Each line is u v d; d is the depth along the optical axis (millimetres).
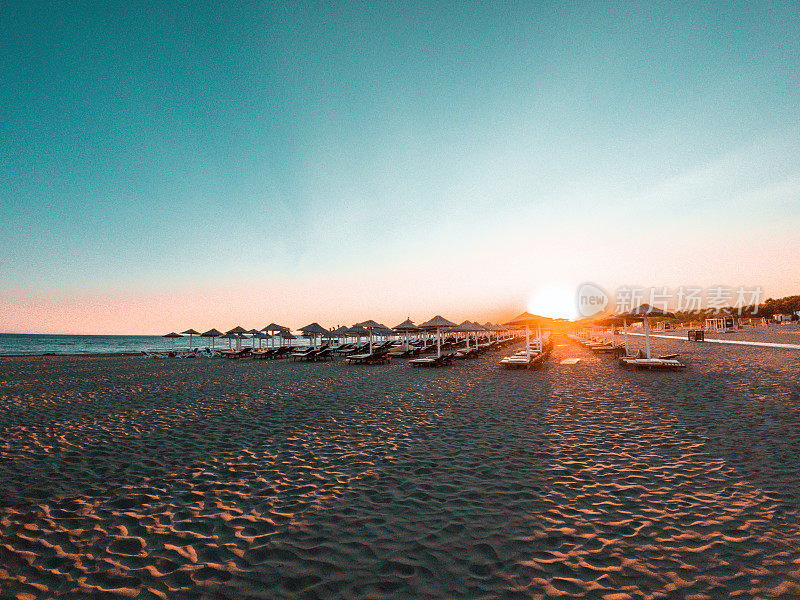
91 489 4547
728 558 2984
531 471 4875
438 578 2826
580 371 14547
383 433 6789
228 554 3188
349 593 2680
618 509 3822
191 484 4672
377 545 3281
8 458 5668
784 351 18531
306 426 7363
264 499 4234
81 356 33562
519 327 17156
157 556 3176
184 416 8336
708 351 19953
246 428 7277
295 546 3289
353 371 17266
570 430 6656
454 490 4363
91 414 8633
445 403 9289
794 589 2615
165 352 35844
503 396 10023
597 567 2920
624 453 5441
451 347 33062
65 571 2984
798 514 3615
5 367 21453
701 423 6801
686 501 3949
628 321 17547
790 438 5820
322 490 4445
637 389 10344
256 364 22438
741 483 4336
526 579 2797
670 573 2828
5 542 3406
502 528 3520
